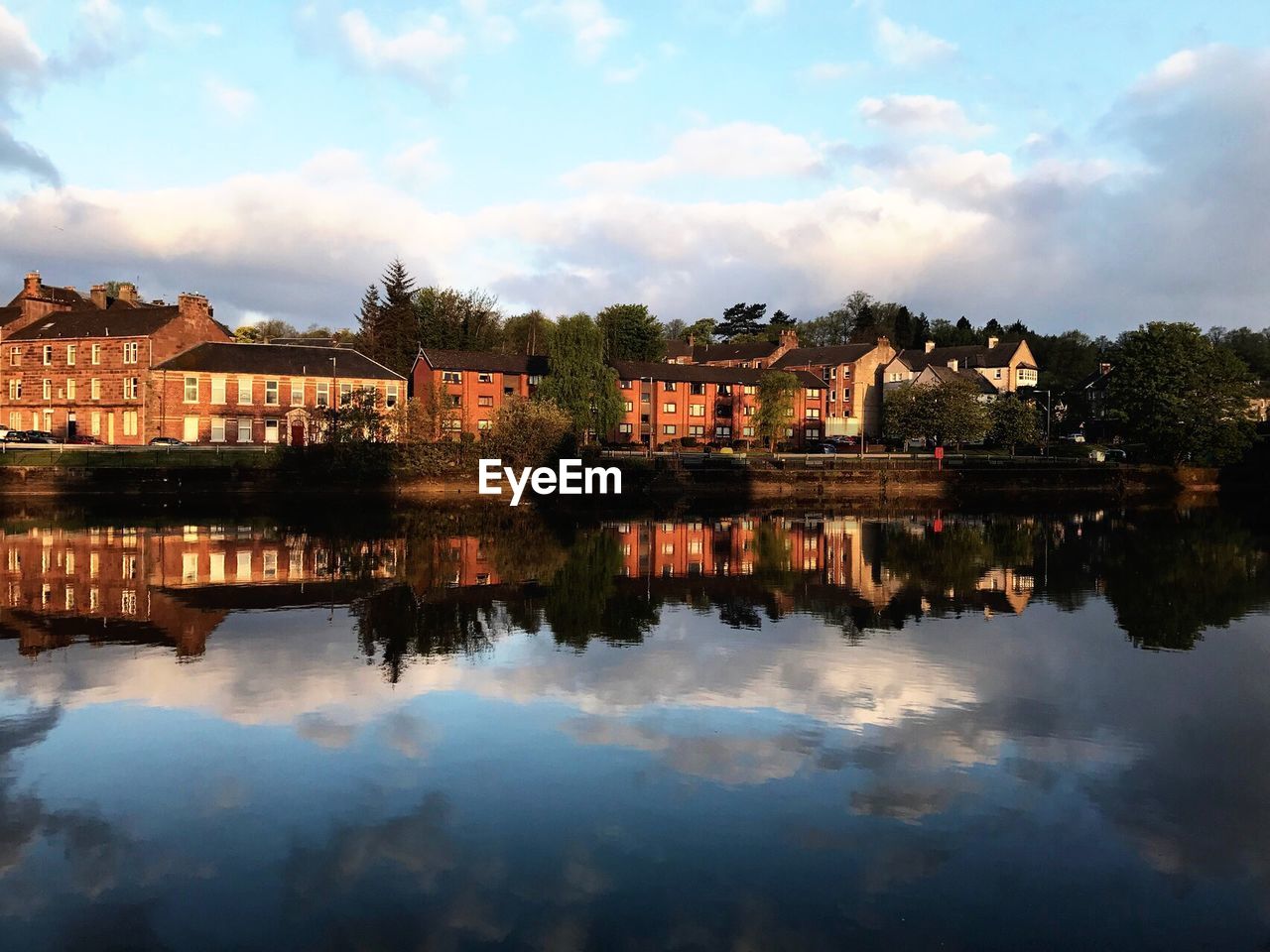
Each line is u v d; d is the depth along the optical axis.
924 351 174.62
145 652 22.38
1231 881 12.09
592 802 14.00
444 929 10.70
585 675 20.67
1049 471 93.50
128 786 14.40
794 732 17.17
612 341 148.88
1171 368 94.50
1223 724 18.03
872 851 12.69
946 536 52.72
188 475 64.56
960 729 17.52
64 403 85.50
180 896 11.34
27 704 18.23
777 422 110.19
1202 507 82.44
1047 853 12.74
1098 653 23.58
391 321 124.50
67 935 10.54
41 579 32.56
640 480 79.69
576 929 10.73
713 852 12.58
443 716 17.77
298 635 24.33
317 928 10.71
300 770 15.09
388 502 69.94
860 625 26.67
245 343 89.50
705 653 22.97
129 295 101.62
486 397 102.81
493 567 37.09
